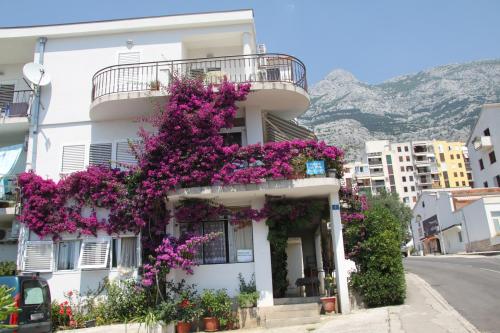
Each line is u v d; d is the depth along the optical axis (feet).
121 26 55.26
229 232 48.73
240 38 56.34
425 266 96.02
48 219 47.24
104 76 53.42
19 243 47.60
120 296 43.88
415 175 386.11
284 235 47.21
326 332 36.32
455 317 37.65
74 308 44.75
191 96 46.19
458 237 162.50
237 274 46.68
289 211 47.19
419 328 34.24
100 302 44.68
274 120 53.42
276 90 47.75
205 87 47.26
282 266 50.16
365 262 48.19
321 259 61.72
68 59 55.16
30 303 33.96
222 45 57.52
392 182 382.63
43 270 46.52
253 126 50.65
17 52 58.90
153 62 50.26
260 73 51.83
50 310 36.65
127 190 46.83
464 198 166.20
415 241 233.35
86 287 46.16
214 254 48.01
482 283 57.47
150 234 46.32
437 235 186.50
